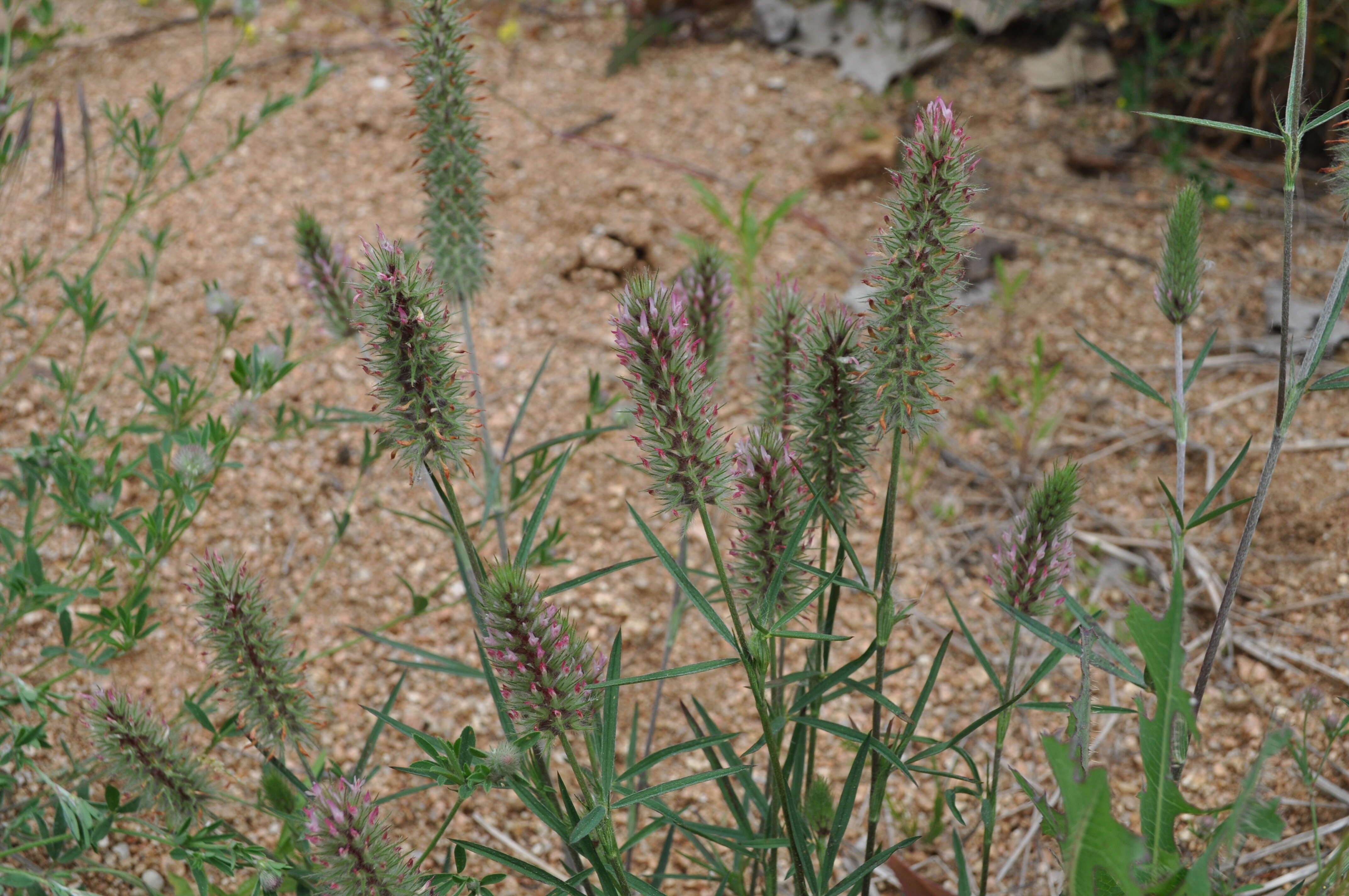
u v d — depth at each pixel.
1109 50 0.95
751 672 0.41
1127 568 0.65
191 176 0.62
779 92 0.94
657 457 0.40
